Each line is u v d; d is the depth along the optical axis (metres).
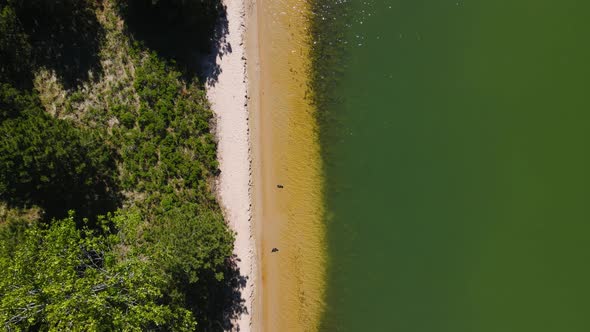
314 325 41.47
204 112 41.06
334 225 41.62
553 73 41.31
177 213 38.19
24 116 35.72
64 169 35.94
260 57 41.94
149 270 34.56
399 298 41.16
